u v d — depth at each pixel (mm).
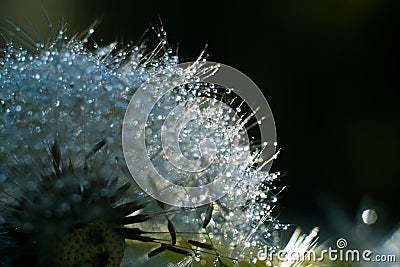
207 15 540
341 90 511
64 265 193
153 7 533
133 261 204
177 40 539
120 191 197
